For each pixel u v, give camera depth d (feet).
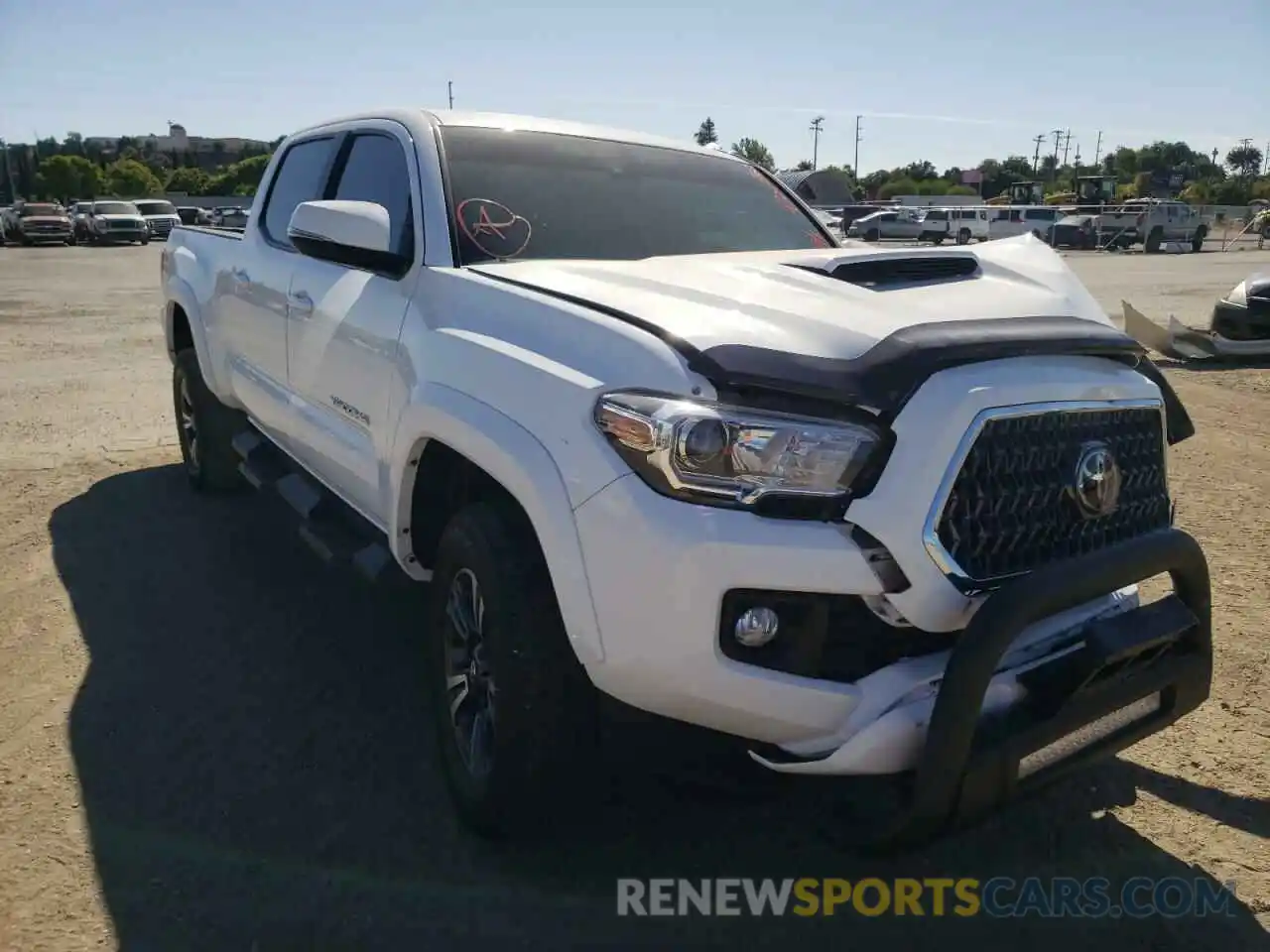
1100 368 8.69
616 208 12.58
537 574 8.66
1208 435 26.43
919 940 8.64
